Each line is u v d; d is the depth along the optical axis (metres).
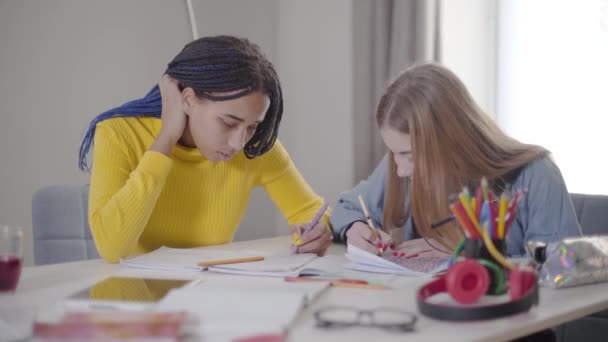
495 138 1.42
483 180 1.04
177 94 1.44
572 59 2.28
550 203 1.39
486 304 0.92
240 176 1.64
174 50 2.55
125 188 1.38
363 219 1.60
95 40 2.35
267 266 1.22
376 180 1.71
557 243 1.11
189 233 1.61
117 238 1.34
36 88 2.25
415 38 2.35
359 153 2.55
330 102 2.71
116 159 1.47
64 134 2.31
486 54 2.49
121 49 2.41
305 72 2.80
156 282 1.09
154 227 1.58
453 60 2.42
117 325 0.75
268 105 1.47
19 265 1.03
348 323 0.85
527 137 2.39
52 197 1.79
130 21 2.43
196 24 2.60
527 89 2.39
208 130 1.43
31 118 2.25
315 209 1.74
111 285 1.06
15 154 2.23
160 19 2.50
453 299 0.96
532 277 0.94
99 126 1.51
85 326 0.75
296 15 2.81
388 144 1.44
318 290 1.03
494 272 0.98
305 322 0.87
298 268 1.23
